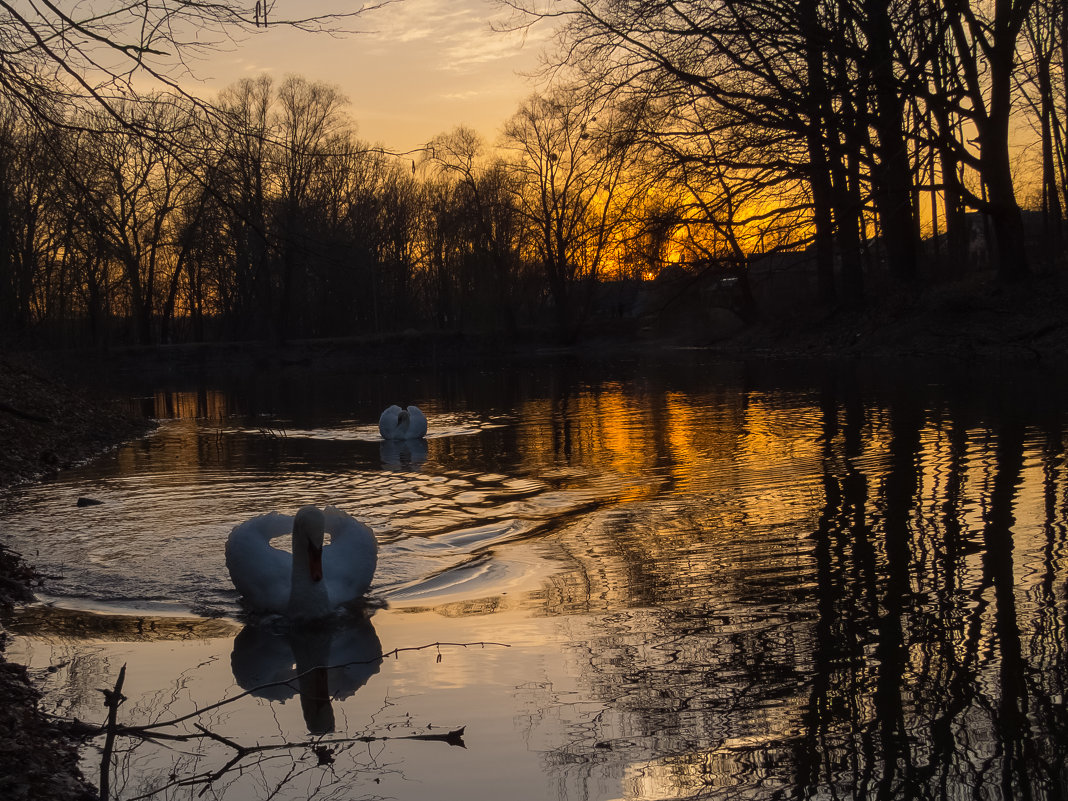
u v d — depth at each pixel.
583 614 5.95
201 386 35.50
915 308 29.88
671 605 5.96
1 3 5.14
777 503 8.87
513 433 16.41
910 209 31.22
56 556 8.03
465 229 50.66
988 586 5.85
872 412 15.45
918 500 8.48
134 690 5.12
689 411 17.94
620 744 4.09
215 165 5.77
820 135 9.16
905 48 8.84
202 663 5.54
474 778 3.88
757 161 10.70
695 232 11.10
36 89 5.60
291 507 10.05
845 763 3.78
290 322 48.72
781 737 4.04
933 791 3.54
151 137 5.62
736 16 8.87
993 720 4.06
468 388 28.38
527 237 51.97
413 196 51.41
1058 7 12.20
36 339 19.77
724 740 4.05
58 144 5.80
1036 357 23.11
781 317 36.66
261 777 4.01
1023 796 3.48
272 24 5.36
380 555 7.96
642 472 11.38
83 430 16.78
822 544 7.18
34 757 4.21
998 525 7.36
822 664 4.79
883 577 6.20
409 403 24.02
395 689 4.93
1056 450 10.56
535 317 59.69
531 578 6.94
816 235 10.33
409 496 10.60
